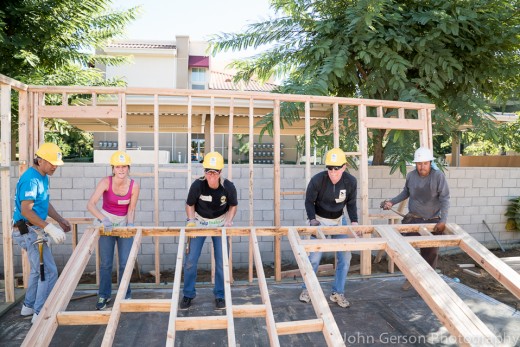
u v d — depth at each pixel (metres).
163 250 5.53
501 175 7.11
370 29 5.63
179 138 15.09
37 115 4.46
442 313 2.46
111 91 4.53
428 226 3.89
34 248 3.55
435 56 5.80
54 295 2.54
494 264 3.07
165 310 2.56
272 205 5.87
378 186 6.32
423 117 5.42
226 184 3.74
